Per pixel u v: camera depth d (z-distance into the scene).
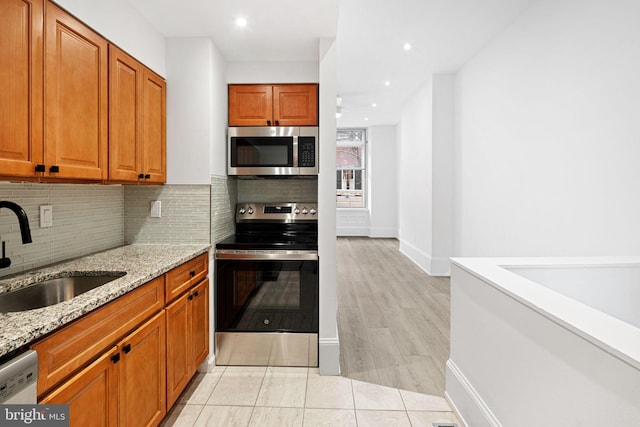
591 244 2.23
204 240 2.37
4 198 1.52
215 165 2.43
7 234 1.53
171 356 1.82
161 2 1.91
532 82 2.87
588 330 0.99
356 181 9.09
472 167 4.13
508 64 3.27
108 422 1.30
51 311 1.09
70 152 1.49
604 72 2.11
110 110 1.75
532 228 2.88
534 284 1.46
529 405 1.29
